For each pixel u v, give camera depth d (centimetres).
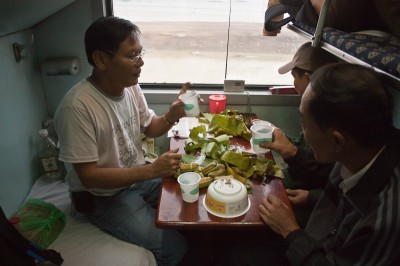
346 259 81
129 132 146
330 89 75
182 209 107
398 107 114
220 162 130
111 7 189
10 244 99
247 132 154
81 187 135
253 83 216
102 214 136
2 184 144
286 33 205
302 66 149
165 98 204
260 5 197
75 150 120
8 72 154
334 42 109
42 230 132
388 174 78
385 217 72
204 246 126
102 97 128
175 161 123
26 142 170
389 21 104
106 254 124
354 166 85
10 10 130
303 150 139
